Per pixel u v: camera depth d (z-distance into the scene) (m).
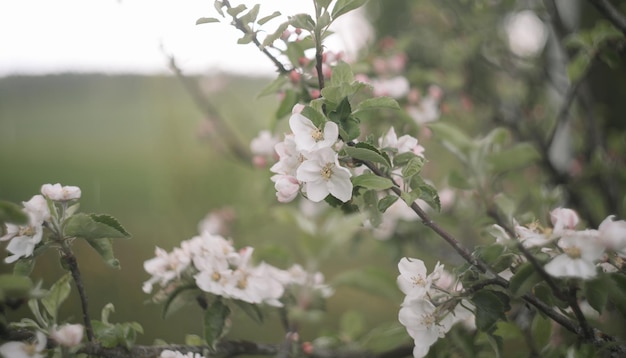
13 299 0.56
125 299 1.51
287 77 0.72
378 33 1.93
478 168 0.90
